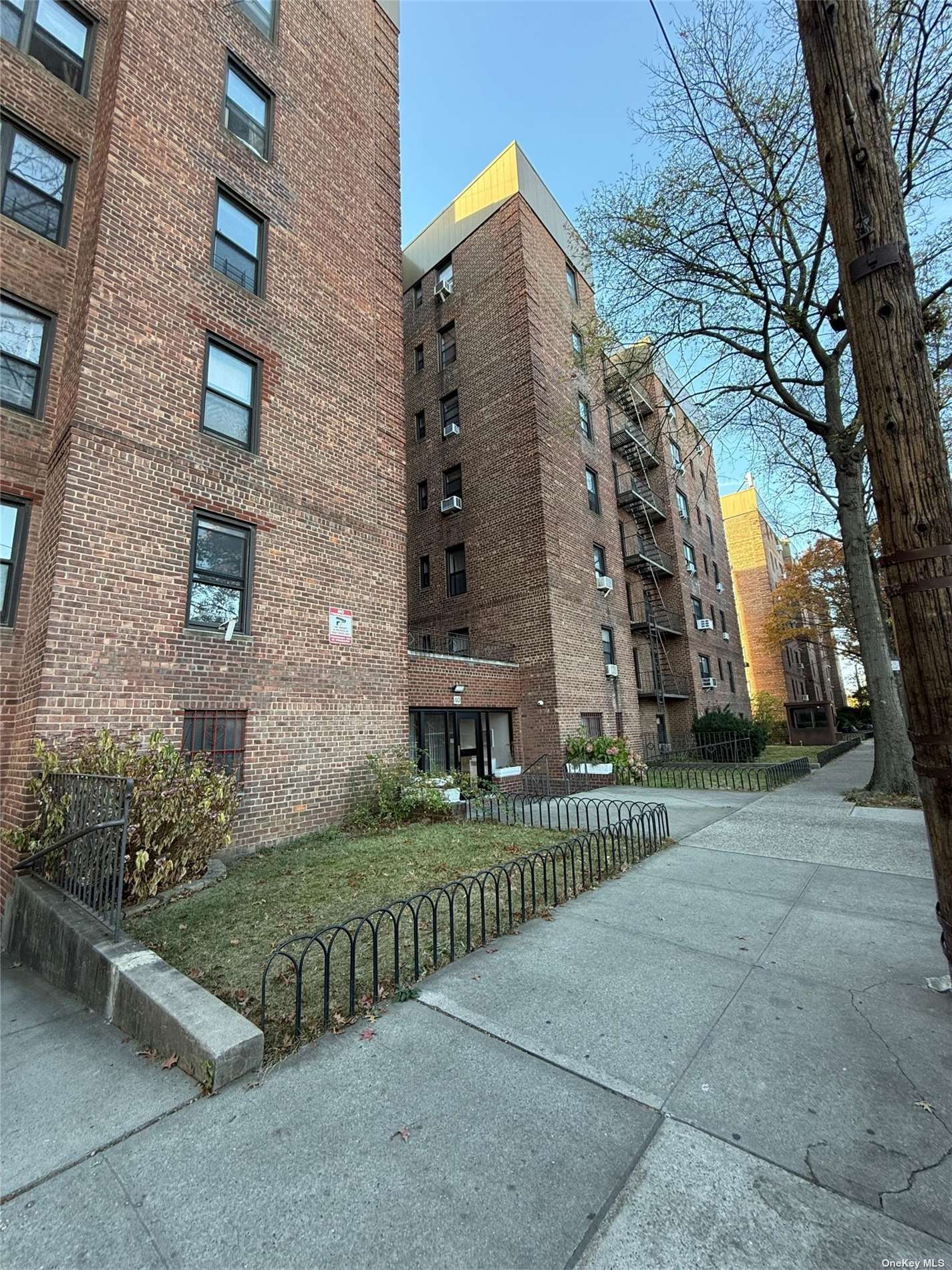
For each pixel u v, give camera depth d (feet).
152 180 24.30
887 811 29.68
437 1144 7.63
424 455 60.49
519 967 12.87
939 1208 6.45
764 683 122.01
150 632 21.75
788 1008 10.87
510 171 55.36
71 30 25.44
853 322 9.25
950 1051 9.36
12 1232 6.58
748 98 30.91
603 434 62.95
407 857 21.20
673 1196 6.72
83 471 20.58
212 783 19.29
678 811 32.42
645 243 35.32
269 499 26.89
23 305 22.34
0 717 20.06
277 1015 10.96
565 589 49.80
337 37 36.35
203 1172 7.36
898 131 27.58
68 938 13.60
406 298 65.62
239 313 26.99
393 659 31.83
